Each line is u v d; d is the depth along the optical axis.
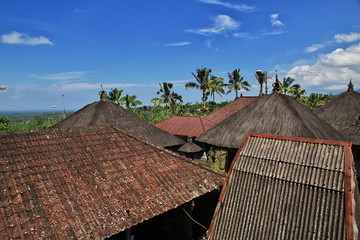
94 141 8.70
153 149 9.48
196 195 8.04
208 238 6.88
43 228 5.27
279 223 6.22
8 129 35.75
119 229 5.95
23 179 6.22
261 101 14.52
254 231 6.42
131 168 8.09
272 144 7.81
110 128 9.80
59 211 5.77
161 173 8.40
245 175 7.43
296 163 6.96
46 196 6.00
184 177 8.60
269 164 7.32
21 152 7.00
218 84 41.12
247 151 7.96
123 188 7.18
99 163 7.77
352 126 16.56
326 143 7.02
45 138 7.86
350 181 5.91
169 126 27.64
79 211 5.97
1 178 6.04
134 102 43.69
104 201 6.51
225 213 7.06
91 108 14.81
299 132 11.73
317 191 6.19
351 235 5.25
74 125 13.94
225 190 7.42
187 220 9.43
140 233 9.80
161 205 7.13
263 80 27.62
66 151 7.72
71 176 6.87
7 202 5.52
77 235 5.42
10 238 4.87
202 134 15.92
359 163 15.75
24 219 5.29
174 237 9.54
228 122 15.12
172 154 9.54
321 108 20.36
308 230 5.80
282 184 6.76
